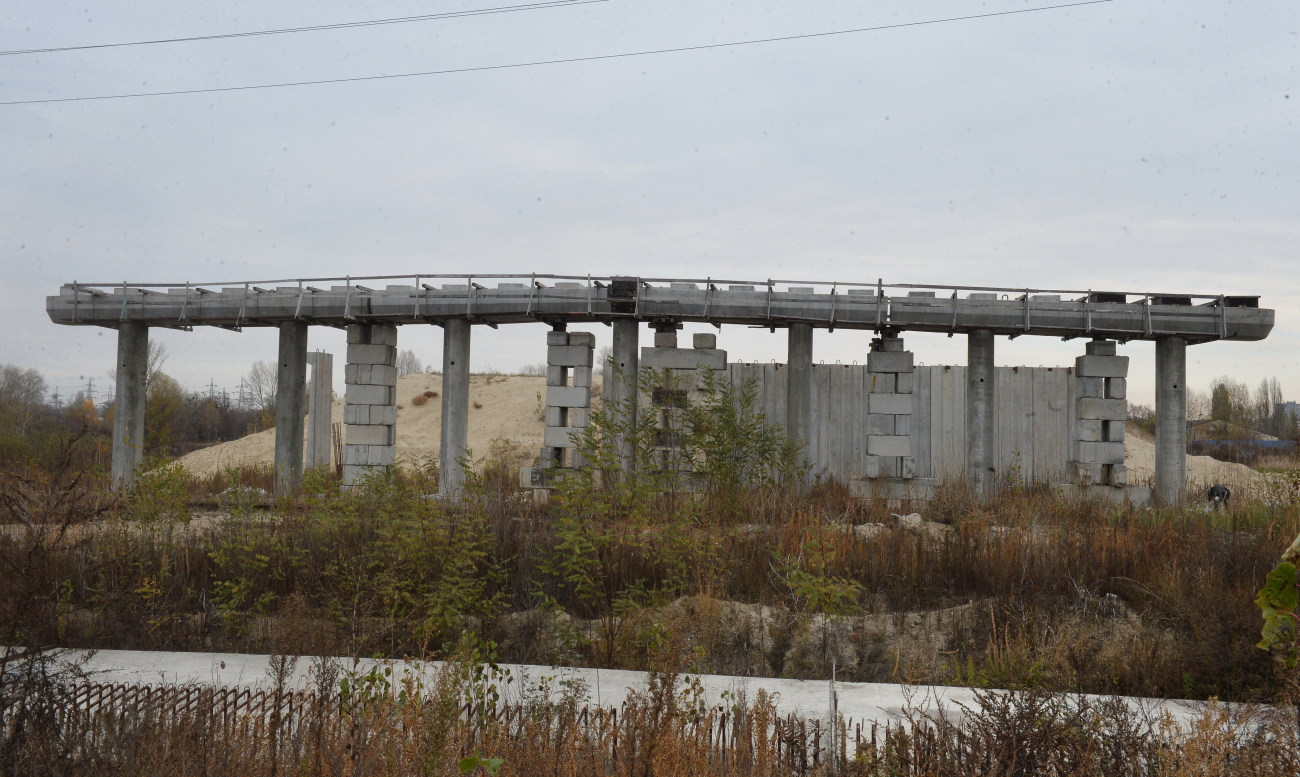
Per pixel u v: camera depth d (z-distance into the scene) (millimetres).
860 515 15828
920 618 10930
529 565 11727
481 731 6492
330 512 12773
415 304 17641
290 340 18594
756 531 13344
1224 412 42938
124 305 18469
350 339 18344
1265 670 8602
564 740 6121
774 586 11656
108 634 9891
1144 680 8797
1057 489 16953
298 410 18625
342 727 6387
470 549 11461
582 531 11773
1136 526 13398
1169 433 17969
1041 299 17578
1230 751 5875
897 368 18203
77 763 5895
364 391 18234
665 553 11648
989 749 5754
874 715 7570
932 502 16891
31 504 7766
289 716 6465
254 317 18266
